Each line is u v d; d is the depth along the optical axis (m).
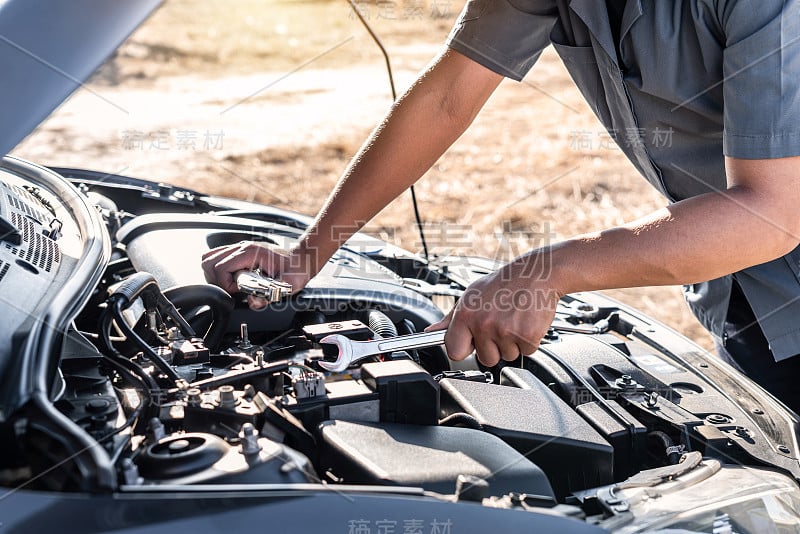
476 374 1.19
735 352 1.56
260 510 0.74
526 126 5.29
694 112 1.24
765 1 0.97
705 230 0.94
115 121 2.99
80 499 0.72
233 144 4.40
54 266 1.09
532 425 1.01
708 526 0.88
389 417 0.99
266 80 5.62
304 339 1.16
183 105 4.65
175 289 1.19
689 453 1.00
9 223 1.08
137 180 1.95
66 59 0.89
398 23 6.43
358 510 0.75
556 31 1.36
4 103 0.88
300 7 6.83
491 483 0.85
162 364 1.03
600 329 1.47
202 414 0.94
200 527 0.72
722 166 1.28
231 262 1.26
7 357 0.85
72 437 0.75
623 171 4.48
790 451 1.07
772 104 0.96
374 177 1.33
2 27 0.89
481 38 1.30
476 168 4.49
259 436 0.91
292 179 4.05
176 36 6.25
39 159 2.63
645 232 0.96
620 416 1.08
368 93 5.55
